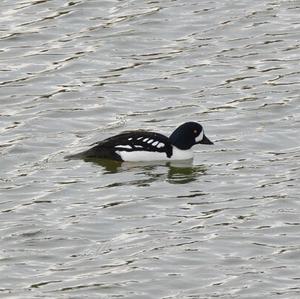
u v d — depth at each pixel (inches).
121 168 1109.1
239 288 889.5
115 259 935.7
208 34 1408.7
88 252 948.0
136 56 1364.4
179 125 1198.9
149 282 900.0
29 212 1018.1
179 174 1097.4
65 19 1446.9
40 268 924.6
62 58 1359.5
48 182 1077.1
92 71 1331.2
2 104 1256.8
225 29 1417.3
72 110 1238.3
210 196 1048.2
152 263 927.0
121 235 976.3
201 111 1229.7
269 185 1063.6
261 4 1473.9
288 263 925.2
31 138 1171.9
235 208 1021.2
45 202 1037.2
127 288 892.0
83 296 880.9
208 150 1148.5
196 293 885.2
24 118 1219.2
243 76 1307.8
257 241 960.3
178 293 885.8
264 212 1010.7
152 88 1286.9
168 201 1039.6
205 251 945.5
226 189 1061.1
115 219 1004.6
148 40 1397.6
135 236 972.6
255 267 920.3
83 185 1071.6
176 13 1455.5
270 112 1219.9
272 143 1155.3
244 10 1460.4
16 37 1411.2
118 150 1123.9
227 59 1348.4
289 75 1305.4
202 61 1346.0
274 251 944.3
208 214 1011.9
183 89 1282.0
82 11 1461.6
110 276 908.6
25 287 895.1
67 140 1170.0
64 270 920.9
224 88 1279.5
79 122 1211.2
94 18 1446.9
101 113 1230.9
